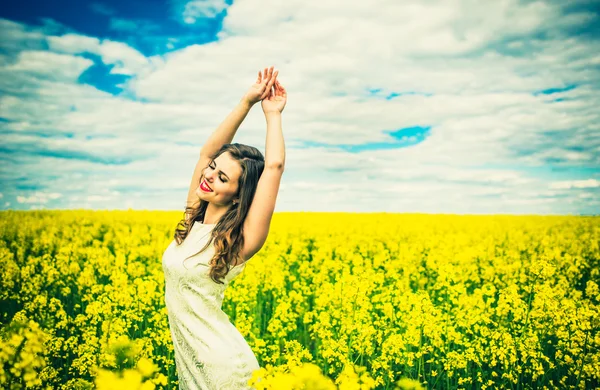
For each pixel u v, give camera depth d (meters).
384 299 7.79
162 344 6.27
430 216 33.16
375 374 5.55
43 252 14.63
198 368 3.14
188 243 3.27
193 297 3.17
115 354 3.71
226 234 3.10
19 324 2.84
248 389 3.17
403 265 11.88
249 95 3.43
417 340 5.94
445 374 6.06
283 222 22.97
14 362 2.76
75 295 8.94
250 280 8.90
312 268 12.14
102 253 11.62
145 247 12.63
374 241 18.08
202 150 3.65
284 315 7.14
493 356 5.78
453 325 6.95
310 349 7.54
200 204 3.48
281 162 3.20
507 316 7.29
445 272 7.71
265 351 6.25
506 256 13.93
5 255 10.14
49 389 3.94
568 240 17.38
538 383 5.72
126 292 7.06
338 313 6.32
